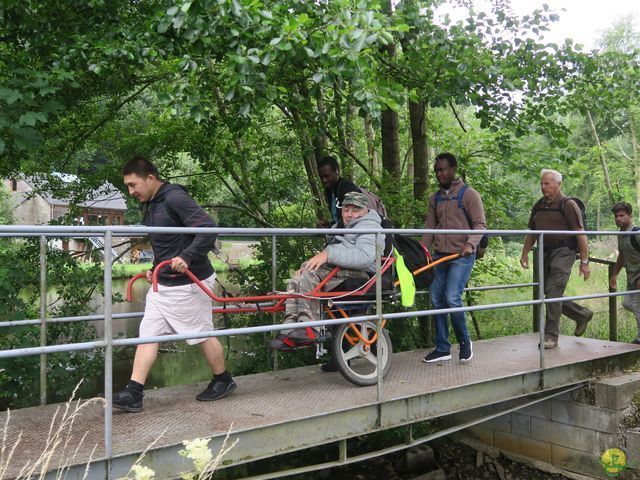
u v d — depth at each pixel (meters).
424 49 6.53
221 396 4.07
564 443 5.99
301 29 4.50
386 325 7.13
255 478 3.61
